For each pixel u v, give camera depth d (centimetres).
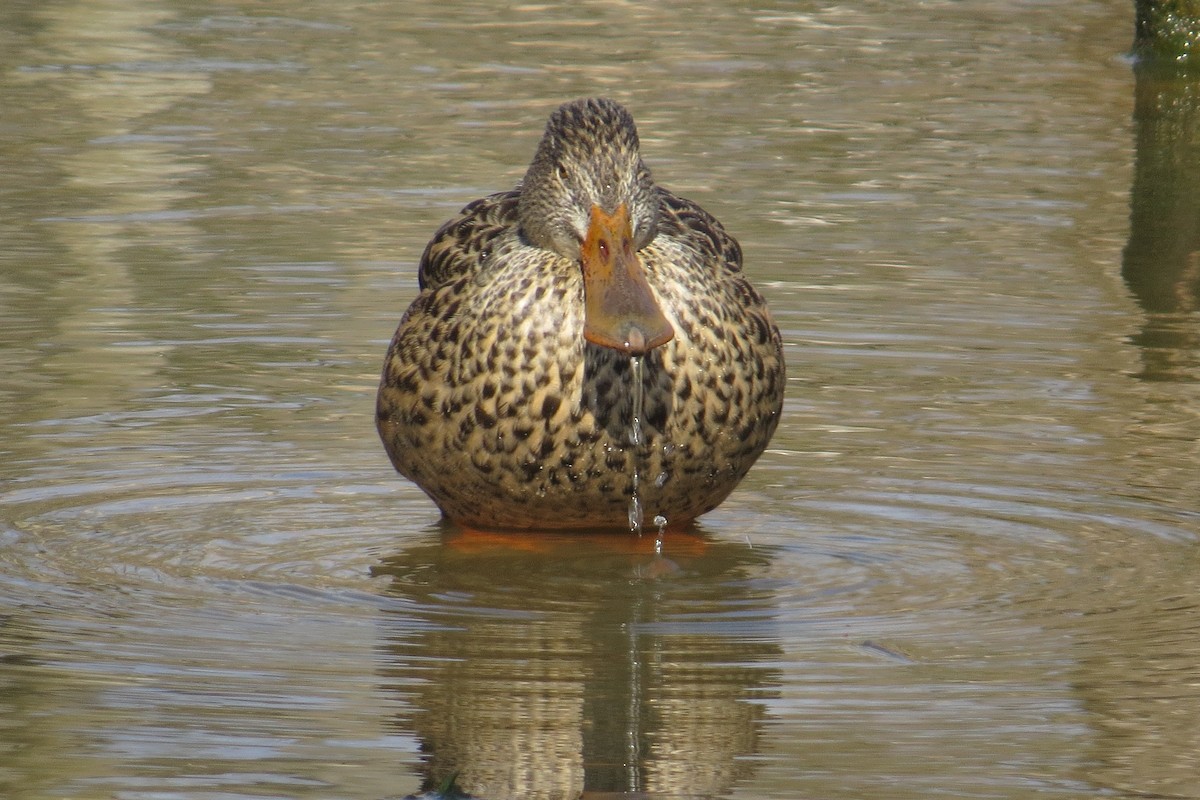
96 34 2769
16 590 945
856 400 1312
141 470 1157
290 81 2477
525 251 975
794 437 1237
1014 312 1518
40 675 824
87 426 1238
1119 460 1184
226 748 748
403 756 743
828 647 876
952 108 2367
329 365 1390
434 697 805
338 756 743
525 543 1038
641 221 958
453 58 2661
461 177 1962
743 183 1959
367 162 2031
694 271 975
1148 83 2530
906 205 1880
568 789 715
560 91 2439
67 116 2230
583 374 949
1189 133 2228
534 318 952
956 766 734
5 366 1358
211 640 876
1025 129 2253
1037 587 970
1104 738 763
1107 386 1334
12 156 2027
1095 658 859
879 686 823
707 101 2391
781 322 1491
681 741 759
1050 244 1736
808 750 751
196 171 1981
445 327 984
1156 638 886
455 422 979
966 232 1778
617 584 974
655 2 3145
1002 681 827
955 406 1296
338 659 853
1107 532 1061
